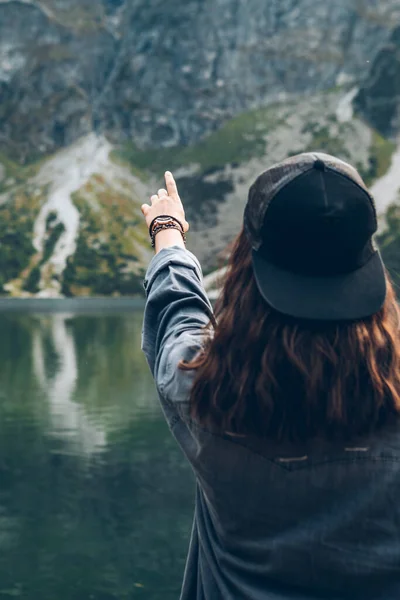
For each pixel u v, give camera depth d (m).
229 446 1.31
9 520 17.17
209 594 1.42
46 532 16.28
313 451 1.27
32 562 14.28
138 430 29.31
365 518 1.26
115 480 21.19
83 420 31.78
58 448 25.98
